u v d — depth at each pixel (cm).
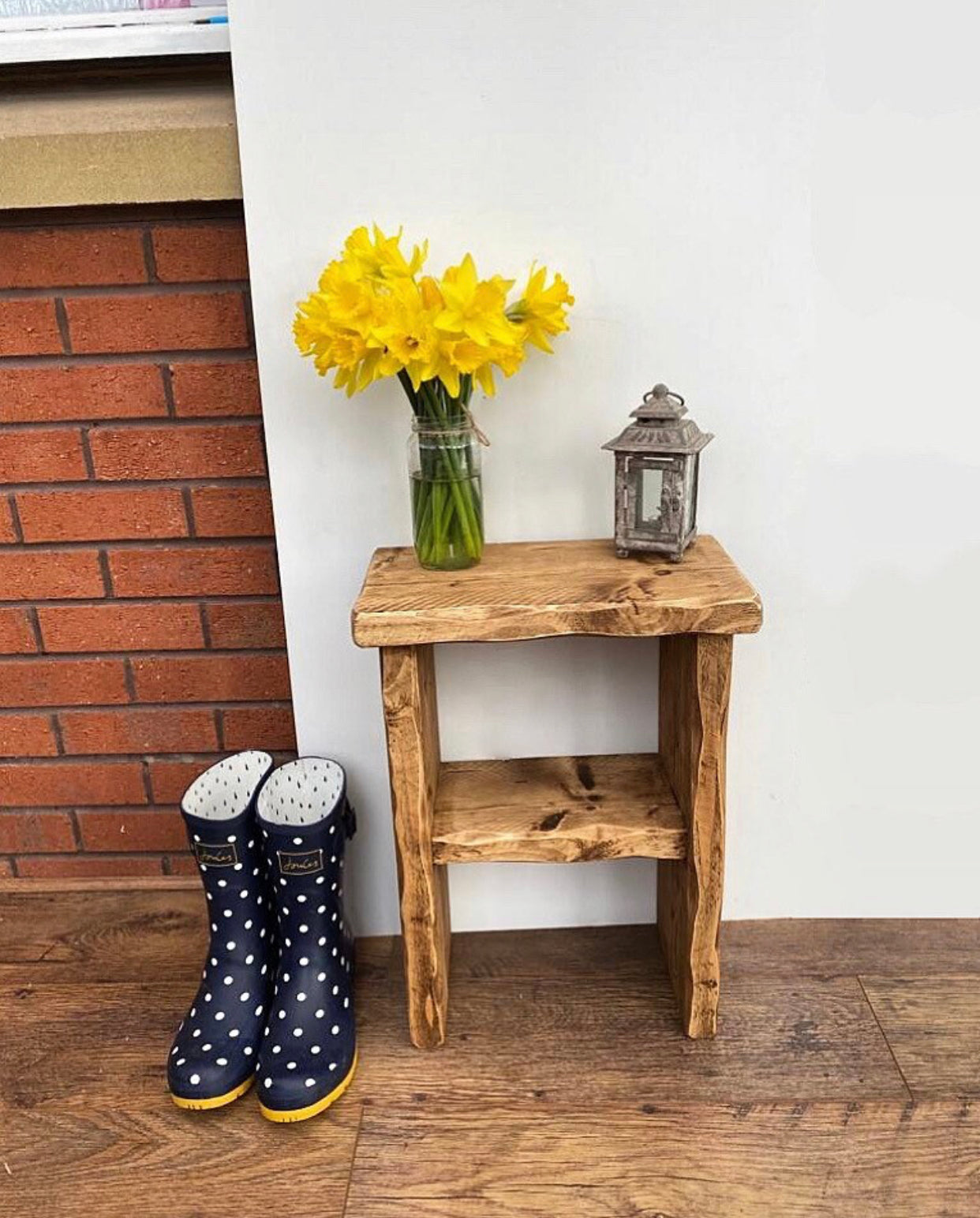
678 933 120
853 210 106
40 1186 101
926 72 102
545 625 97
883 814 131
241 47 101
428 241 106
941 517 117
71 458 129
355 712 127
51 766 143
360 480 117
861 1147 103
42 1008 125
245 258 121
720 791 105
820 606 121
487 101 103
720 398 113
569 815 114
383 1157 103
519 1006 123
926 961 128
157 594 135
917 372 112
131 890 146
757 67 102
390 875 135
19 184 113
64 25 120
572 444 116
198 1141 106
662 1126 106
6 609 136
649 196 106
